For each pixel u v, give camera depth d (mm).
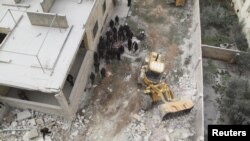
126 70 20438
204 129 17641
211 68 20797
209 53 21078
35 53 15836
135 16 24234
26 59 15578
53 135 17141
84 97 18953
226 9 25188
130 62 20875
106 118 17969
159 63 18781
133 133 17234
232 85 19078
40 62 15406
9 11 17594
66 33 16719
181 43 22312
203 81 20000
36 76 14875
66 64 15328
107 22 23094
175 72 20375
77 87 17406
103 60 20859
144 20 23938
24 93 18328
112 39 21422
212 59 21438
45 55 15742
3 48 16094
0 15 17812
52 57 15633
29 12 16375
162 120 17750
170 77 20094
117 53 20359
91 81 19688
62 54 15773
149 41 22359
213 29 23391
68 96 18344
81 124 17656
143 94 18906
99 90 19297
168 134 17250
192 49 21828
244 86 18906
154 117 17938
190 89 19312
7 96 18297
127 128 17484
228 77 20297
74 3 18516
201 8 24750
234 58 20672
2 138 16953
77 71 19391
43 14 16344
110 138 17078
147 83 18562
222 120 18141
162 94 17906
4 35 18125
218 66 21016
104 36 22250
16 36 16719
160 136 17156
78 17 17641
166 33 23000
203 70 20641
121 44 21781
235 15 24484
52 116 17906
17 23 17312
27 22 17453
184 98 18875
